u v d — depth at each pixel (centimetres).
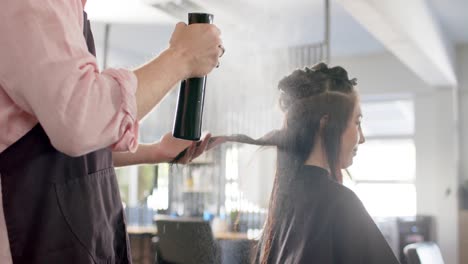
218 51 88
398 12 389
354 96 110
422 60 489
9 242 76
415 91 605
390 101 664
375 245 100
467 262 575
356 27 486
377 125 687
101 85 72
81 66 71
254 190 110
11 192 76
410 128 670
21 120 76
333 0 340
